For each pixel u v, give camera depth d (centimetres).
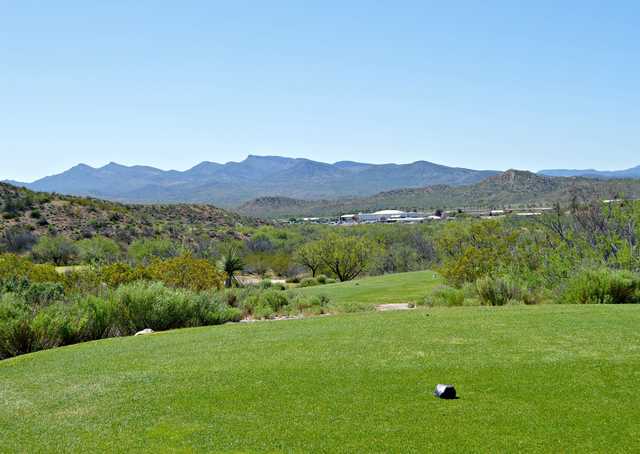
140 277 2322
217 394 671
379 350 851
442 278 2870
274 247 7069
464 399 618
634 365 720
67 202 7312
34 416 636
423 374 714
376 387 670
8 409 666
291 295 2533
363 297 2547
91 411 639
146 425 586
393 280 3425
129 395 689
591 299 1539
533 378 682
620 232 1984
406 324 1076
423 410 589
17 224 6100
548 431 529
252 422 577
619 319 1041
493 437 519
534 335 913
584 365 726
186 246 5553
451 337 923
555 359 757
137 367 834
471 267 2367
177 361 858
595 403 596
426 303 1959
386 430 542
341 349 872
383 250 5578
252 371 765
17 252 5391
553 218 2167
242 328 1169
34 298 1831
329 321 1192
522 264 2094
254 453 506
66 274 2317
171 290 1630
